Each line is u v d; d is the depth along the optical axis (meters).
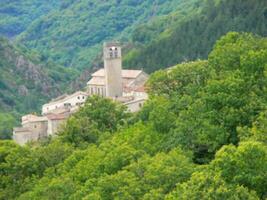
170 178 86.25
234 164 78.38
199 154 104.69
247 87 108.19
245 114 102.94
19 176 127.62
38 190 107.44
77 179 107.12
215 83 109.50
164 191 84.69
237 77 110.12
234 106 105.94
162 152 99.75
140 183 87.69
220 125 103.19
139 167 92.44
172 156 91.12
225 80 109.44
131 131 124.38
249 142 80.00
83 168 108.38
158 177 86.75
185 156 95.00
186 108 123.81
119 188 87.00
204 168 84.19
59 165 123.38
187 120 108.19
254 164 78.00
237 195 72.38
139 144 110.81
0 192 121.75
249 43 128.38
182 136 106.12
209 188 73.25
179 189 76.88
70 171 113.12
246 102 105.31
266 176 77.38
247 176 77.31
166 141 111.12
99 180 93.94
